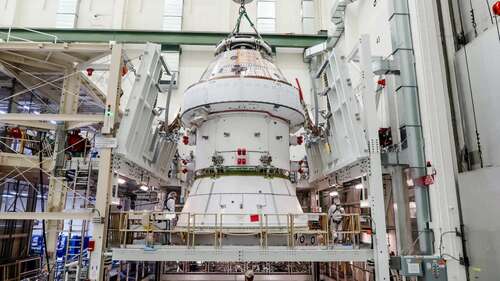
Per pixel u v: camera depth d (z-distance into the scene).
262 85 10.11
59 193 9.27
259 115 10.48
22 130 10.98
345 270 12.37
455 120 9.28
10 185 13.80
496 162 7.98
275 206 9.52
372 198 8.40
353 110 9.28
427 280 8.12
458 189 8.73
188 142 12.09
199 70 19.38
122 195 17.45
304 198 17.22
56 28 18.36
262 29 20.05
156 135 11.66
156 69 10.58
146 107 10.10
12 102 12.81
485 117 8.36
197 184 10.27
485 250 7.62
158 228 9.24
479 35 8.59
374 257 8.07
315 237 9.10
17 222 13.49
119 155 8.70
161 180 14.08
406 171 10.78
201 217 9.28
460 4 9.64
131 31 18.61
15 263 12.60
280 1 20.44
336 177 11.41
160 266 13.43
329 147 11.61
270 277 12.92
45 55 9.55
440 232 8.47
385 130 10.72
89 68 9.97
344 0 14.84
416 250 9.73
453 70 9.48
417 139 9.21
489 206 7.54
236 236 9.05
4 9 18.94
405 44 9.80
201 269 14.26
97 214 7.85
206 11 20.20
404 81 9.59
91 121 8.38
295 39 19.12
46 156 10.19
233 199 9.41
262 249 8.02
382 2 11.93
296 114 10.95
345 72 9.70
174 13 19.84
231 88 9.99
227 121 10.36
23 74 10.62
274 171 10.09
